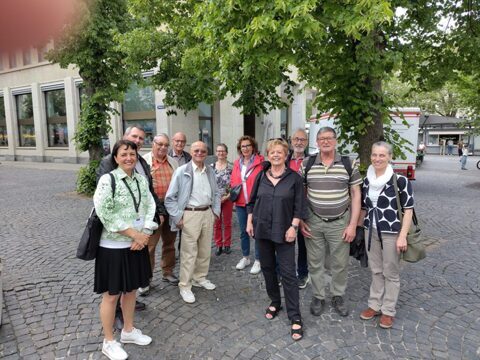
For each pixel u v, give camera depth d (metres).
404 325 3.41
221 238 5.37
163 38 8.14
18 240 6.04
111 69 9.77
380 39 4.38
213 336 3.28
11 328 3.39
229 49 4.13
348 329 3.36
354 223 3.49
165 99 8.83
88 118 9.97
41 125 21.72
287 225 3.31
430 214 7.86
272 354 3.01
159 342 3.19
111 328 2.99
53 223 7.14
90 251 2.79
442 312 3.64
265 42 3.87
